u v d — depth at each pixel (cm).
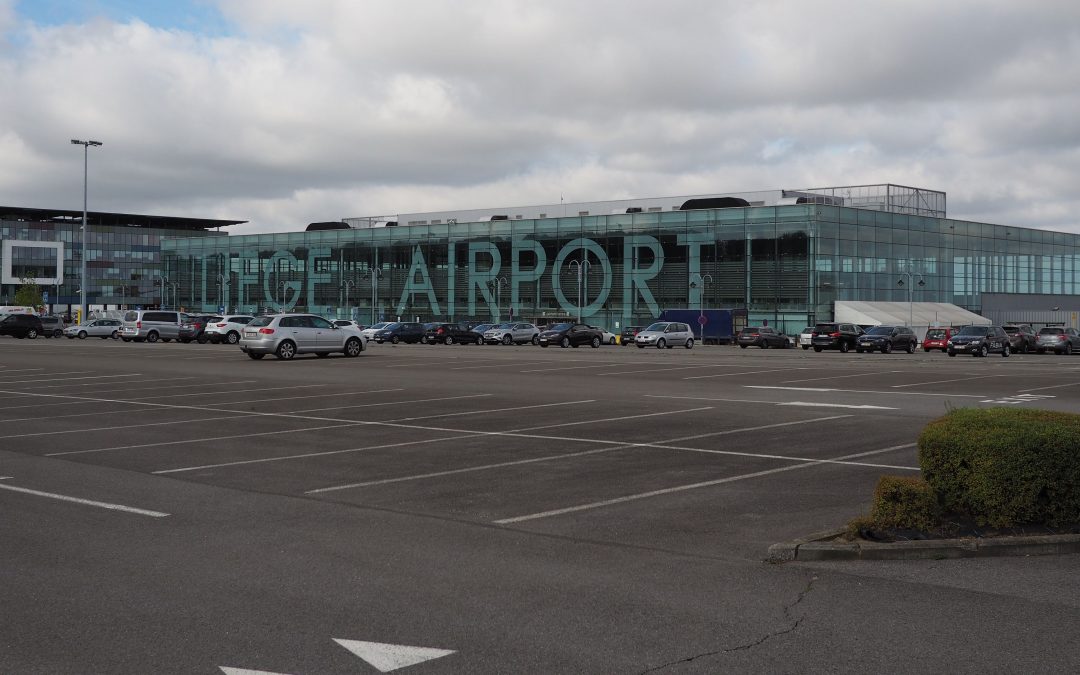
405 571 689
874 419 1636
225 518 871
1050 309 8969
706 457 1222
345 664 506
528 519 868
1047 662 510
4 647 531
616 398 2044
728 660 512
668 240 7544
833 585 656
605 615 588
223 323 5978
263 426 1559
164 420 1650
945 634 555
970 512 786
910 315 7156
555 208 8781
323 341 3978
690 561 721
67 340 6738
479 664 505
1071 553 744
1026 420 823
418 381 2570
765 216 7125
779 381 2591
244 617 583
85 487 1027
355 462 1192
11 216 14488
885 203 7838
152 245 15612
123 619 579
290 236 9719
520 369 3177
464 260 8588
